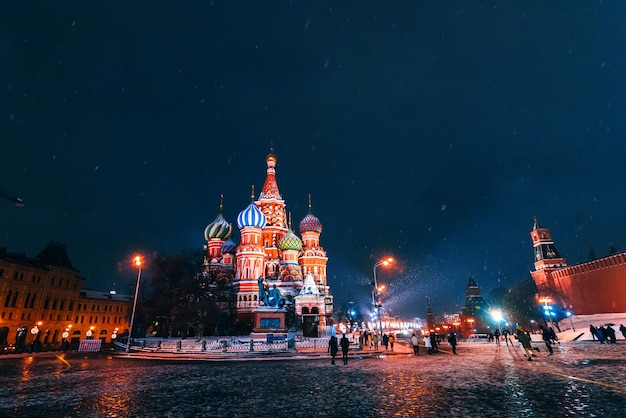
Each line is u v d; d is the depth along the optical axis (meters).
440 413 9.77
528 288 96.00
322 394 13.10
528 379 14.87
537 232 102.06
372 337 38.66
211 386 15.66
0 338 58.31
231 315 72.06
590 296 74.06
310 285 60.56
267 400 12.38
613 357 22.88
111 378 18.78
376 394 12.71
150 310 64.12
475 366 20.12
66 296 73.69
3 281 58.94
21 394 14.33
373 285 44.19
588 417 9.00
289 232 87.00
